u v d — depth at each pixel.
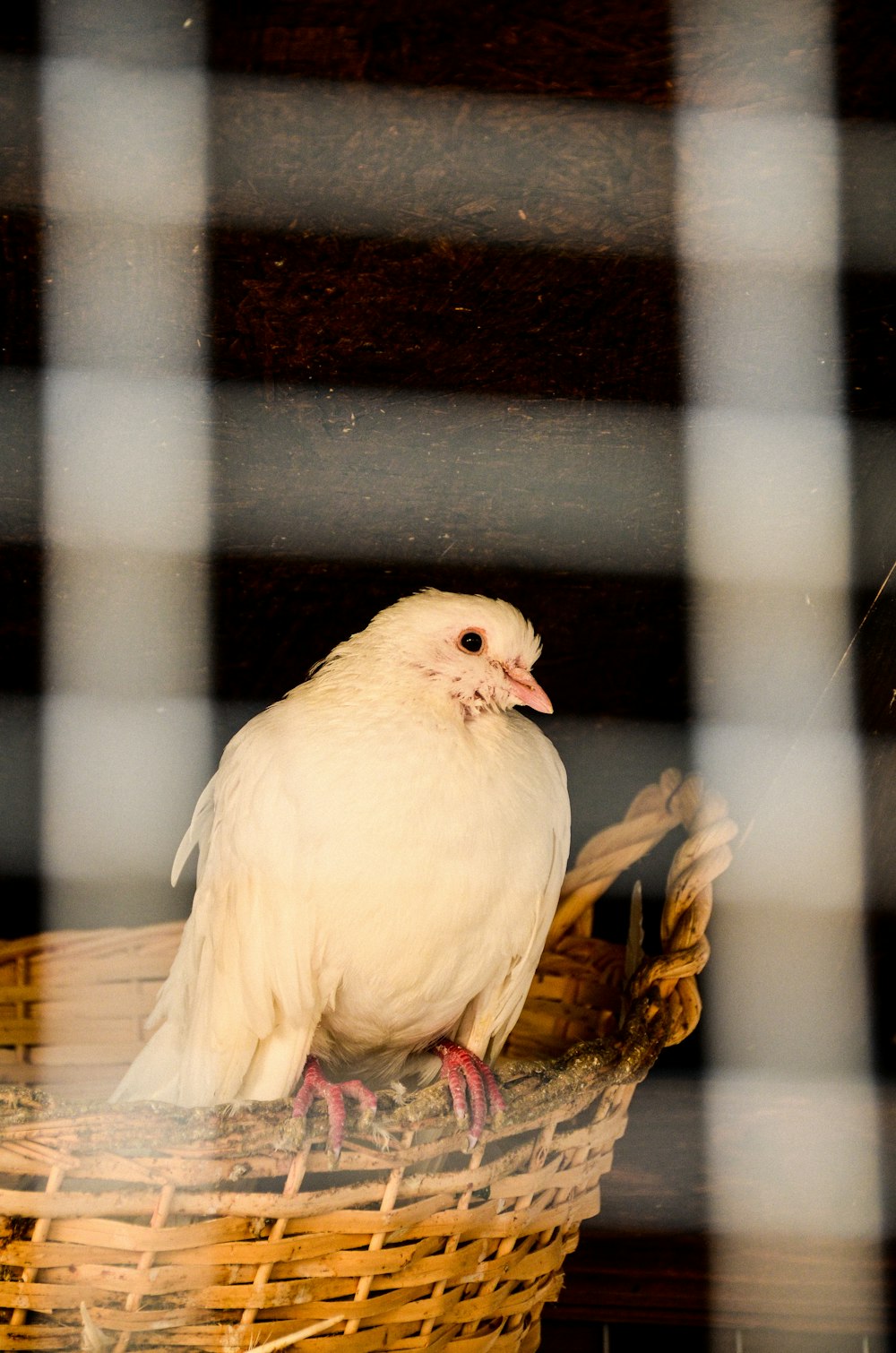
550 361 2.21
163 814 2.90
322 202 1.96
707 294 2.11
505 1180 1.81
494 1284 1.83
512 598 2.64
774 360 2.21
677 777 2.57
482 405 2.28
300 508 2.41
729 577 2.55
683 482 2.40
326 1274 1.67
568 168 1.93
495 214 1.98
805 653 2.61
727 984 2.33
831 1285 2.18
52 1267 1.61
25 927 2.97
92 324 2.11
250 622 2.63
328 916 1.97
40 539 2.40
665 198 1.96
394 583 2.59
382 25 1.76
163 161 1.90
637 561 2.54
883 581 2.27
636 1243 2.21
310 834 1.95
